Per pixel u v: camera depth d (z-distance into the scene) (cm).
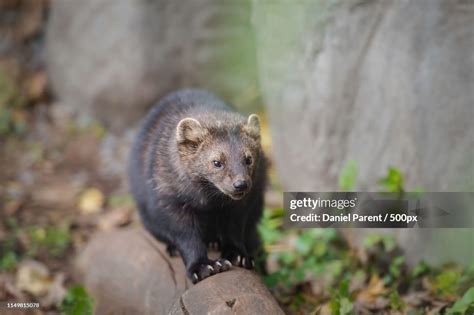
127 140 1516
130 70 1511
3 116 1562
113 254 903
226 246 819
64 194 1338
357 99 980
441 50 853
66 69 1617
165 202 803
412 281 920
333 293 857
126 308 830
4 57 1688
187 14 1496
